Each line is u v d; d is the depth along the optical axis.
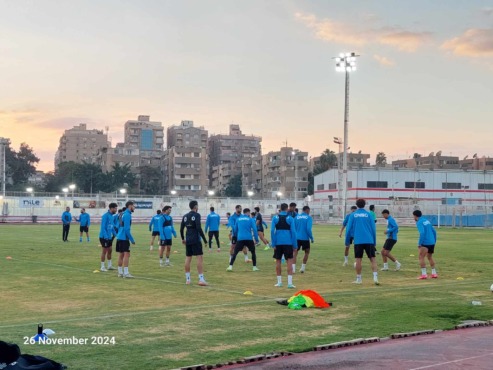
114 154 142.50
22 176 132.50
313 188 128.50
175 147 133.62
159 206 85.31
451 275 18.55
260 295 13.80
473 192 105.81
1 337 8.84
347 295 13.52
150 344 8.48
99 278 17.19
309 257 25.14
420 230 17.59
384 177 102.44
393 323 10.06
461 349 8.22
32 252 27.06
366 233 16.11
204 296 13.59
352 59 55.12
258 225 30.69
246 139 187.38
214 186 167.25
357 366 7.35
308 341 8.72
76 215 80.75
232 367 7.38
